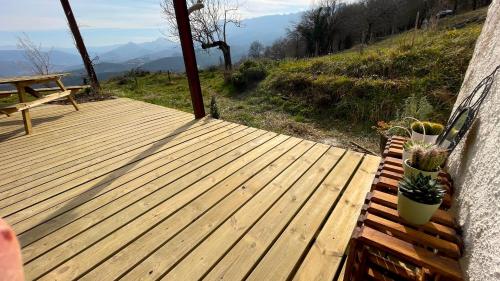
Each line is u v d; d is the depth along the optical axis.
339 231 1.64
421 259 0.97
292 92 6.08
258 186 2.16
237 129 3.54
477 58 1.88
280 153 2.75
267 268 1.41
